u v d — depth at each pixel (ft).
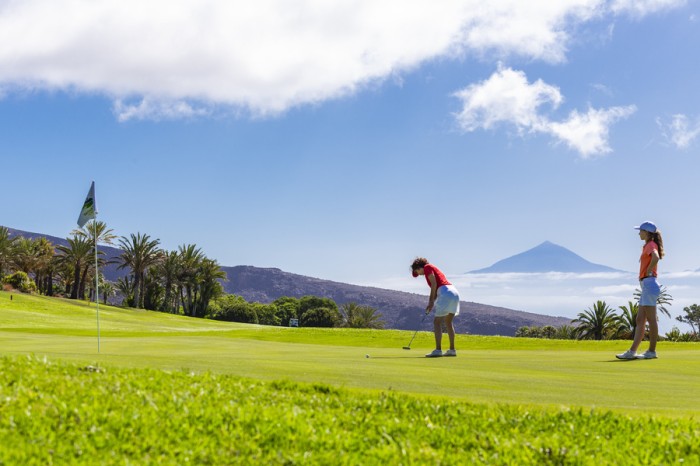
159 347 44.98
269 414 19.84
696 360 38.68
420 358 38.91
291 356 38.45
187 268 326.24
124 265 299.38
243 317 396.57
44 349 40.45
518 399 24.49
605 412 22.21
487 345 72.43
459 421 21.01
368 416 20.94
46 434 16.55
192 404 20.51
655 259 40.75
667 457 18.08
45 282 351.87
